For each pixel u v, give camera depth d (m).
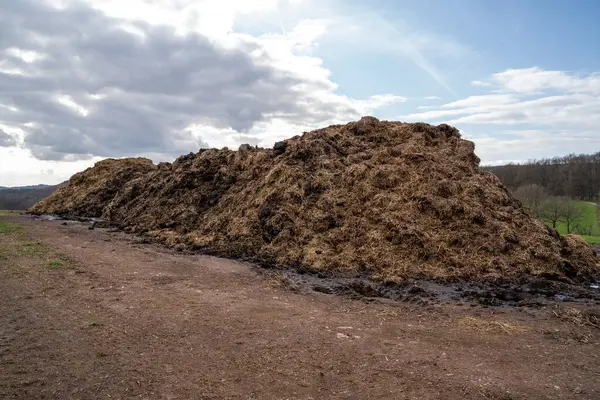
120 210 20.34
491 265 10.24
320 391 4.33
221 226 14.12
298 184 13.79
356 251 11.12
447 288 9.07
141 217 17.62
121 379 4.43
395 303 7.86
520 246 10.96
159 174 21.28
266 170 15.76
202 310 6.89
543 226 12.20
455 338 5.98
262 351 5.31
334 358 5.16
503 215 11.99
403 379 4.62
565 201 38.19
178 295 7.75
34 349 5.12
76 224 19.20
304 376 4.65
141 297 7.49
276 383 4.47
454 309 7.50
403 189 12.84
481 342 5.84
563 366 5.05
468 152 14.66
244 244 12.38
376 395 4.26
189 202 16.72
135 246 13.30
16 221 19.58
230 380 4.51
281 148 16.75
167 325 6.12
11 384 4.25
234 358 5.07
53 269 9.29
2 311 6.46
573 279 10.17
